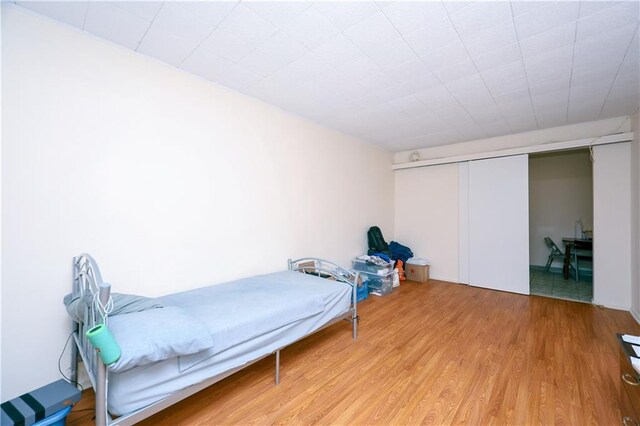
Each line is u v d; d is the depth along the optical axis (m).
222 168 2.66
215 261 2.60
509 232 4.20
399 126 3.88
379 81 2.58
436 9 1.67
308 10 1.68
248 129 2.88
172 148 2.30
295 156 3.43
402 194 5.39
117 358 1.15
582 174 5.39
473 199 4.53
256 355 1.81
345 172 4.26
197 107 2.47
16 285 1.62
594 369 2.10
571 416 1.62
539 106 3.15
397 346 2.51
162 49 2.08
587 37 1.92
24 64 1.63
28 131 1.65
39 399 1.39
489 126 3.85
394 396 1.82
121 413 1.26
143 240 2.14
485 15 1.72
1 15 1.56
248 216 2.89
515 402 1.75
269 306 1.96
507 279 4.21
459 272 4.70
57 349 1.76
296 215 3.44
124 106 2.04
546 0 1.59
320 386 1.92
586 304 3.60
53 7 1.63
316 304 2.25
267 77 2.51
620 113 3.33
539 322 3.02
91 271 1.53
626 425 1.53
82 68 1.85
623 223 3.37
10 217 1.60
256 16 1.73
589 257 5.11
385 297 3.96
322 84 2.64
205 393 1.85
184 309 1.85
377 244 4.59
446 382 1.96
